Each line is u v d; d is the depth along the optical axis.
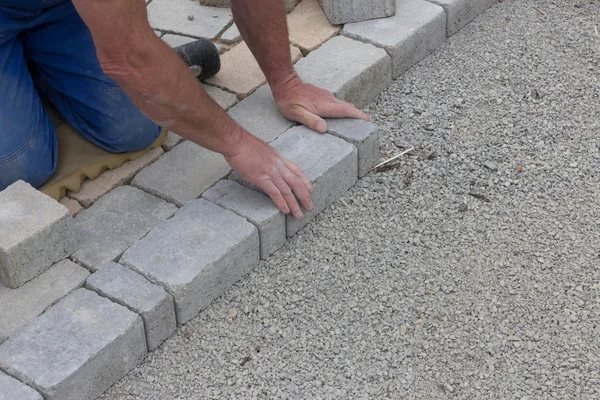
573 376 2.28
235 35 2.95
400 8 3.00
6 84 2.46
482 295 2.42
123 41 2.14
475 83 2.92
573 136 2.76
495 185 2.64
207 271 2.37
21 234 2.30
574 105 2.84
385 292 2.43
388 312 2.40
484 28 3.10
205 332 2.38
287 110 2.67
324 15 3.00
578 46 3.02
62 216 2.35
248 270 2.48
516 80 2.92
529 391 2.26
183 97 2.25
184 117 2.28
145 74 2.19
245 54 2.89
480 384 2.28
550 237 2.52
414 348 2.34
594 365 2.29
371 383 2.29
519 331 2.35
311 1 3.06
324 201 2.58
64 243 2.38
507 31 3.08
